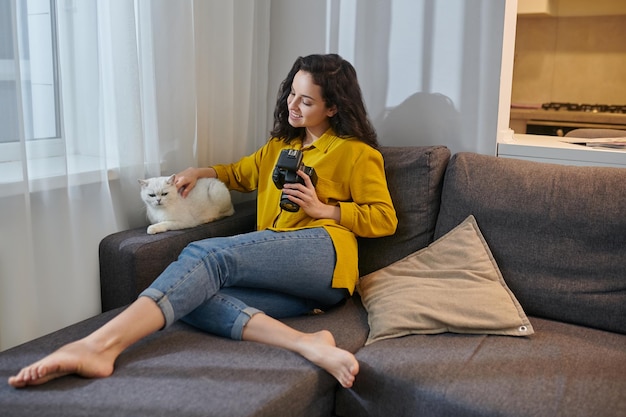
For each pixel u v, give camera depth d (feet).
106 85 6.93
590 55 13.67
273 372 4.99
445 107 7.73
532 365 5.18
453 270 6.31
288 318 6.25
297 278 6.14
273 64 8.80
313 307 6.42
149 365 5.02
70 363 4.72
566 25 13.79
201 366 5.02
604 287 5.96
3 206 5.84
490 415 4.60
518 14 13.03
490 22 7.31
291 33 8.57
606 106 13.41
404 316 5.87
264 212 7.13
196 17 7.70
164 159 7.59
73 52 6.36
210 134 8.20
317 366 5.17
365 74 8.13
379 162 6.94
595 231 6.05
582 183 6.28
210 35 7.94
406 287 6.23
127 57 6.77
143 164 7.11
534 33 14.12
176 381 4.77
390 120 8.09
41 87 6.07
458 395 4.79
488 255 6.39
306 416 5.07
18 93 5.72
